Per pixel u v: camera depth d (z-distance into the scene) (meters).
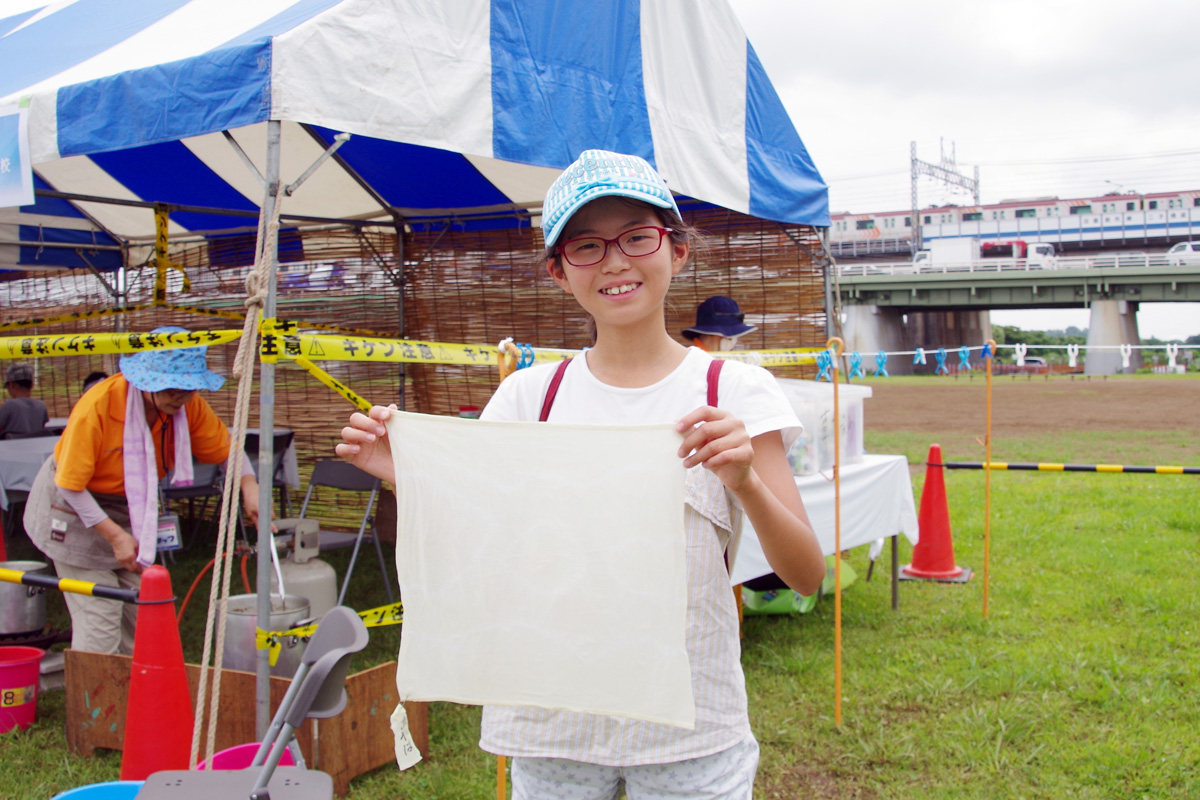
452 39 3.22
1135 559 6.55
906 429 17.72
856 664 4.48
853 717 3.83
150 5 4.31
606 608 1.36
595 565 1.36
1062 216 64.12
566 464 1.37
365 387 6.89
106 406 3.76
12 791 3.17
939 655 4.59
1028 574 6.24
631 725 1.45
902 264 56.06
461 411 6.25
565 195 1.45
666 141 4.19
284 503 6.14
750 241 6.11
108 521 3.71
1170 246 61.84
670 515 1.33
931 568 6.18
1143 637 4.76
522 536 1.39
